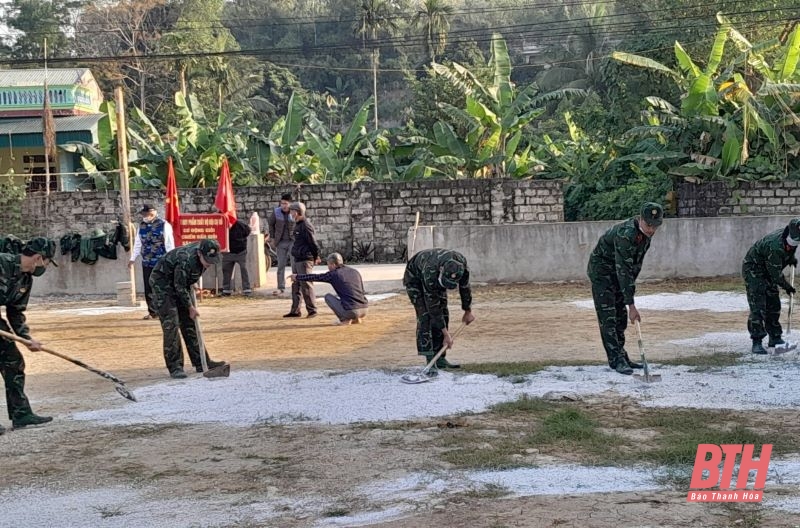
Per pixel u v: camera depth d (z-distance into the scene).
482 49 79.88
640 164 26.80
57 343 12.45
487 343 10.88
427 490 5.23
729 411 6.89
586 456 5.79
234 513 5.01
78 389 8.98
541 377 8.39
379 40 64.88
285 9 87.12
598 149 30.80
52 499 5.46
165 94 58.94
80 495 5.51
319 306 15.55
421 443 6.31
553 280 17.23
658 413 6.89
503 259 17.30
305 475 5.68
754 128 23.41
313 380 8.69
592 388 7.86
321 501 5.15
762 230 16.70
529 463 5.70
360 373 8.93
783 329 10.83
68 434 7.07
